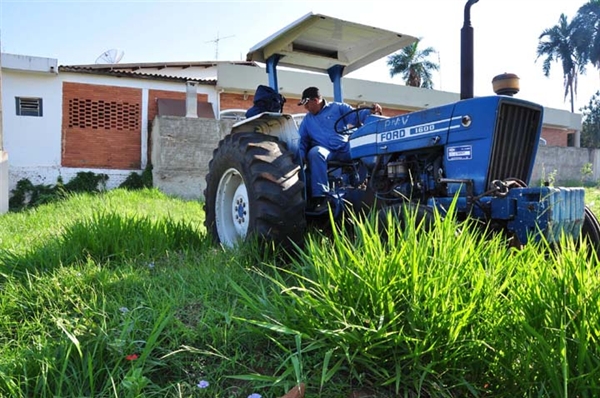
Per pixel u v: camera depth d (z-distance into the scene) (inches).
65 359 58.0
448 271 64.1
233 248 119.6
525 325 57.3
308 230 129.0
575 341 54.9
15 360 61.6
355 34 149.3
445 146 107.5
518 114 103.9
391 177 119.9
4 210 296.7
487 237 97.6
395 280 64.4
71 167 470.3
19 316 80.7
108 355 63.0
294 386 56.8
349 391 58.7
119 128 488.1
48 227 178.1
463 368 60.9
